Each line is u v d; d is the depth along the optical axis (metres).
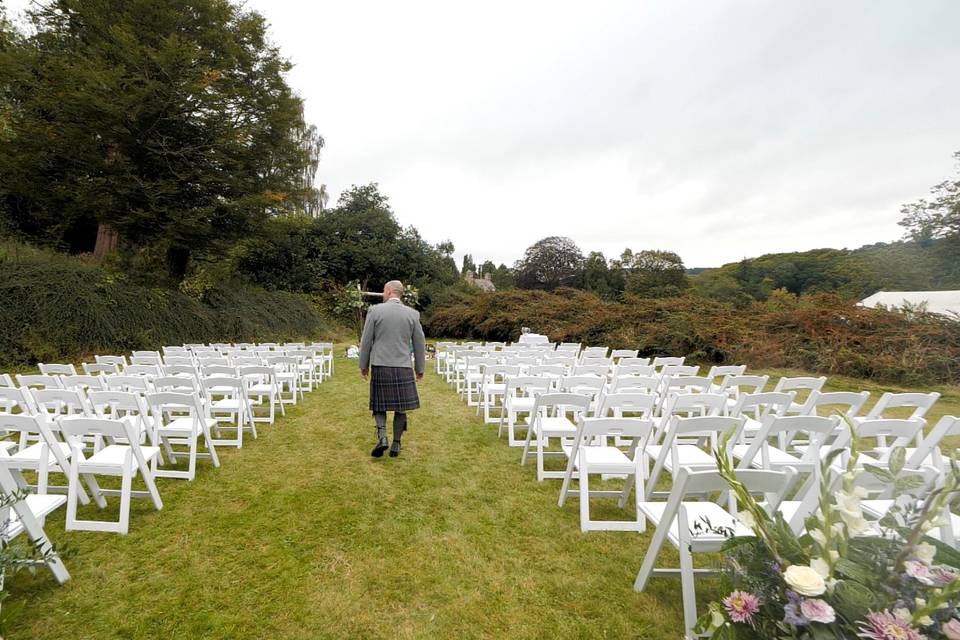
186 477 3.84
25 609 2.20
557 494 3.63
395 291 4.34
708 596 2.36
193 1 12.13
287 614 2.20
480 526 3.08
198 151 12.10
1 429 2.85
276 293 19.05
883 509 2.47
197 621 2.14
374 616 2.20
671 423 2.86
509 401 4.78
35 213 12.86
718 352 11.10
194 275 14.95
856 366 9.07
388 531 3.00
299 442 4.91
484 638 2.06
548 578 2.51
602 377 4.76
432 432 5.31
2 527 2.03
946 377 8.41
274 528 3.03
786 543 1.41
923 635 1.13
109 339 10.48
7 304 9.25
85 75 10.00
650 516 2.44
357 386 8.41
